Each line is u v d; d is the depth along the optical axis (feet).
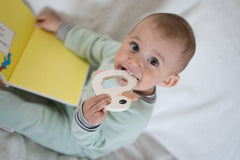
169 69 2.36
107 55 3.12
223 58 3.20
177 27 2.24
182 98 3.51
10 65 2.61
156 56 2.25
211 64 3.27
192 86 3.44
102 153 3.17
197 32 3.27
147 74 2.29
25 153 2.70
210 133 3.42
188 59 2.40
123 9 3.30
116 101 1.94
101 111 2.09
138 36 2.31
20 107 2.68
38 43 3.06
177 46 2.24
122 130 2.67
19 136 2.82
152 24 2.27
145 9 3.30
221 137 3.36
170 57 2.27
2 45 2.45
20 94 2.99
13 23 2.66
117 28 3.51
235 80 3.18
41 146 2.99
